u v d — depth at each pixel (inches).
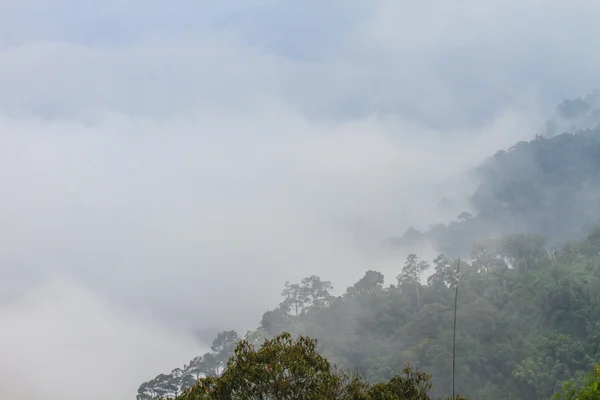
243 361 589.3
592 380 513.0
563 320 4281.5
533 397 3809.1
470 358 4050.2
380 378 4247.0
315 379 583.2
